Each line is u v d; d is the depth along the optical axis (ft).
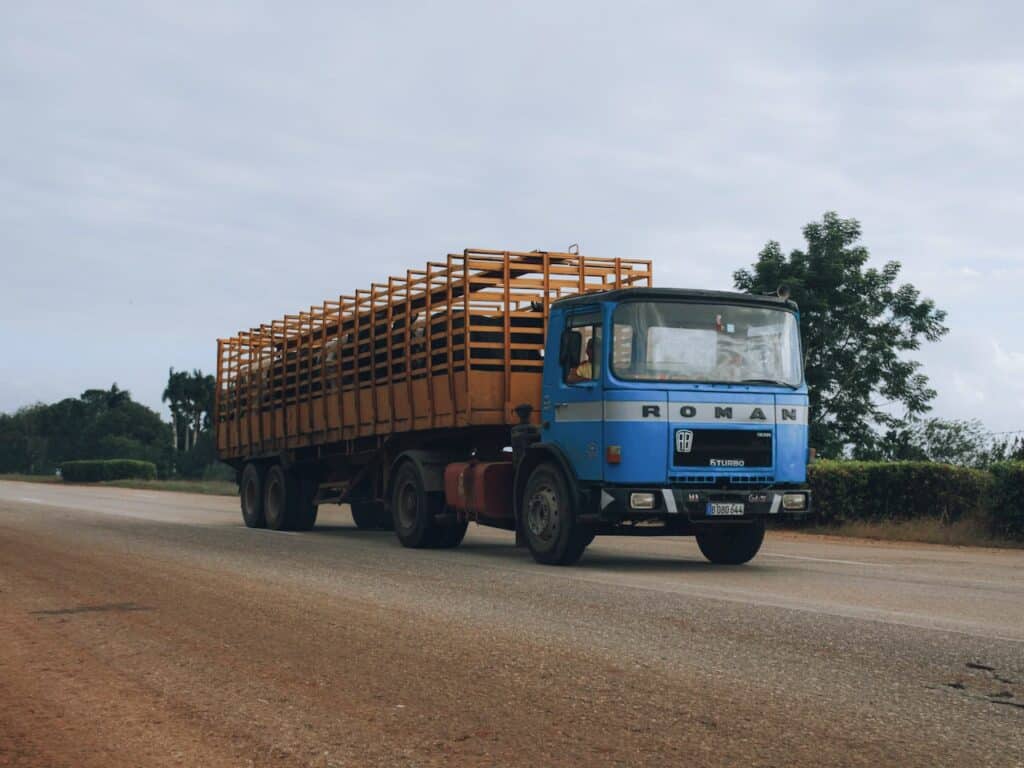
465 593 33.88
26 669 22.89
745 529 45.47
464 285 49.03
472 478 49.60
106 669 22.80
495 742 16.88
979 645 24.54
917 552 53.47
